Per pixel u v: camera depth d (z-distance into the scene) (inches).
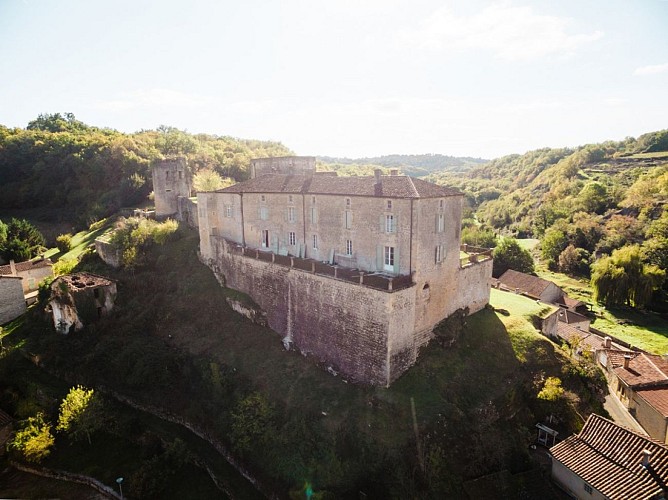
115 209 3048.7
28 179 3563.0
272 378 1346.0
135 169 3292.3
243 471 1138.7
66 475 1191.6
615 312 2534.5
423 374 1261.1
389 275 1306.6
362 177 1497.3
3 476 1216.8
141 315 1734.7
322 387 1274.6
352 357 1284.4
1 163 3602.4
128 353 1515.7
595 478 965.8
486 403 1197.1
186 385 1427.2
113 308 1803.6
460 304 1537.9
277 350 1485.0
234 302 1691.7
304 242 1596.9
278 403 1241.4
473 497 994.7
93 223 2933.1
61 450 1273.4
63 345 1674.5
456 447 1077.8
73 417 1284.4
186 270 1956.2
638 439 1016.2
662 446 978.7
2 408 1454.2
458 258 1487.5
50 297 1830.7
